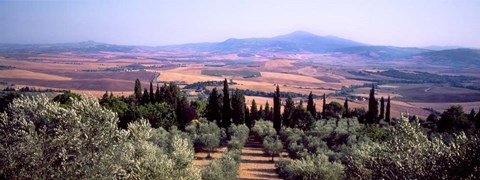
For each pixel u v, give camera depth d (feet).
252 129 249.55
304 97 650.02
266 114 324.60
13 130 55.06
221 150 198.59
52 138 54.85
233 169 132.98
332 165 120.37
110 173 54.39
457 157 51.90
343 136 191.11
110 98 243.60
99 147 55.26
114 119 59.52
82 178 52.39
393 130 62.80
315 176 114.21
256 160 181.68
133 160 62.03
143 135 70.28
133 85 646.74
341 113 338.54
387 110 287.48
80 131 56.08
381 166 61.67
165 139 155.22
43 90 501.56
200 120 251.39
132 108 214.90
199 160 170.50
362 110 364.17
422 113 501.97
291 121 266.16
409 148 56.65
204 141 183.01
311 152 171.83
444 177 51.13
